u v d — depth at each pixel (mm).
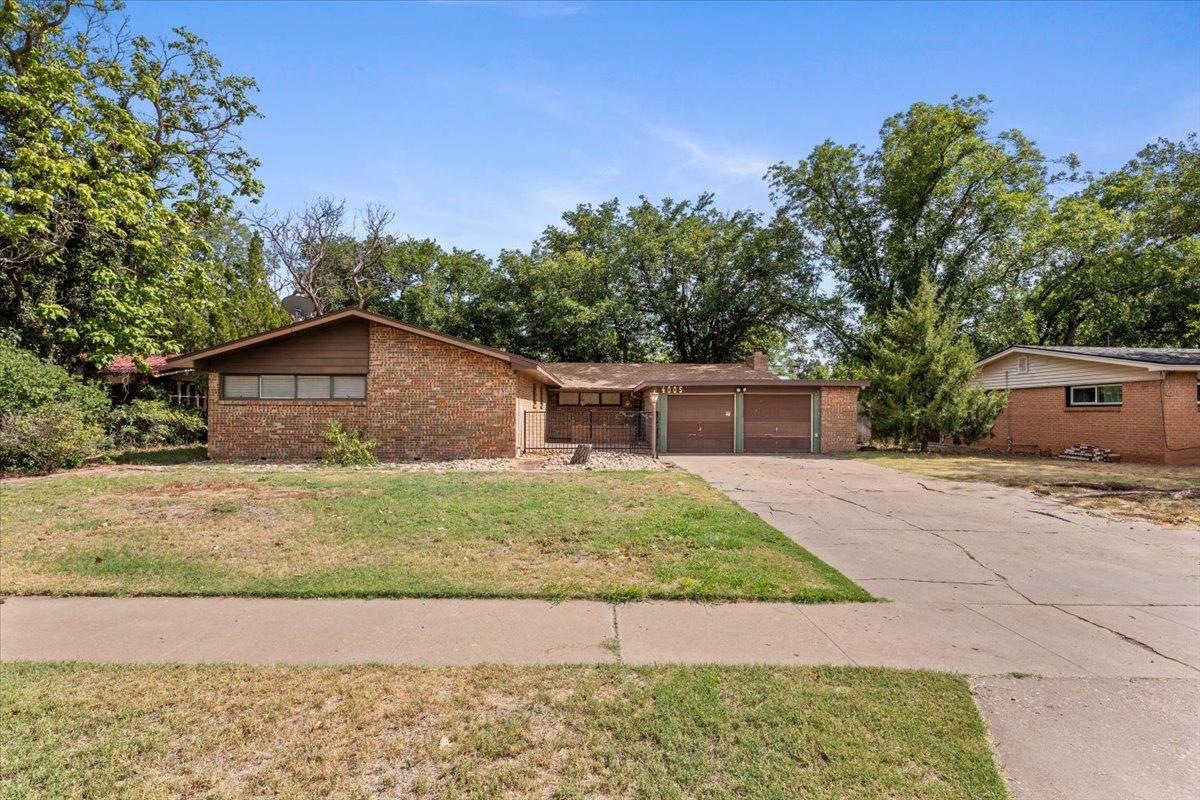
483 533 6867
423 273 34969
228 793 2541
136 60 17234
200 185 18719
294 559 5996
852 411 19156
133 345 15812
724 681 3506
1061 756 2812
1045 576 5695
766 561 5934
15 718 3125
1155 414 15461
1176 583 5508
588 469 12984
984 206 26812
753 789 2557
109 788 2572
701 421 19203
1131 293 26688
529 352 31672
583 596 5004
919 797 2516
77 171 14508
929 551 6566
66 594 5098
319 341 15477
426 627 4387
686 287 32312
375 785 2596
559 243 34125
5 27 14898
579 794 2529
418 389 15477
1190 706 3277
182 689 3441
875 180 29406
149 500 8562
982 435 18250
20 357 13391
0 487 9711
